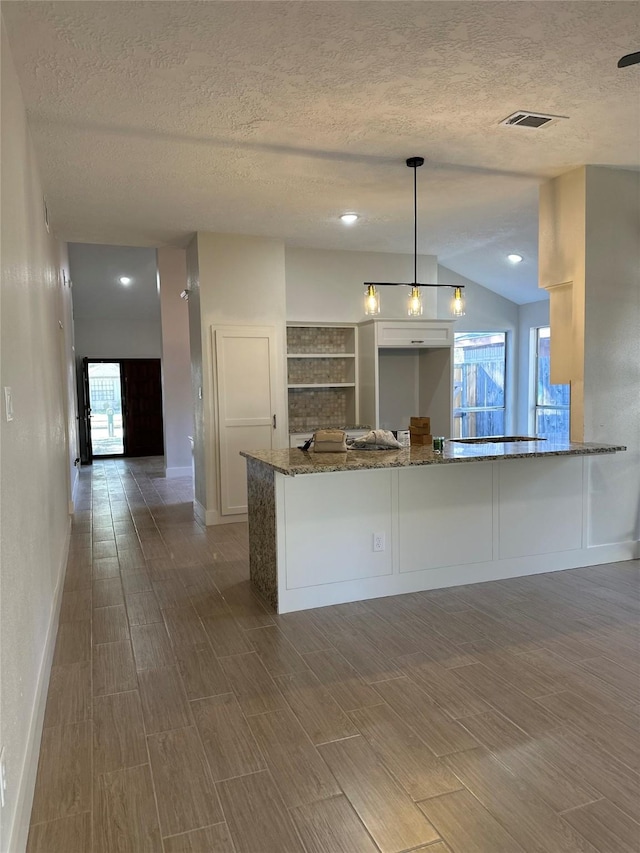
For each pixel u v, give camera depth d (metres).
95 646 3.13
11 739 1.69
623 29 2.38
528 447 4.01
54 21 2.22
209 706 2.53
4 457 1.77
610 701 2.50
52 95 2.80
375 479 3.69
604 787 1.98
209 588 3.99
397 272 6.76
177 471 8.91
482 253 6.74
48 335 3.85
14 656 1.81
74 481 7.61
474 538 3.97
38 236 3.36
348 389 6.68
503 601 3.64
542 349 8.05
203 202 4.58
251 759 2.17
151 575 4.27
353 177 4.09
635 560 4.47
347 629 3.27
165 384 8.79
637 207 4.21
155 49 2.44
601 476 4.31
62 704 2.56
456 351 8.11
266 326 5.77
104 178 3.97
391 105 3.02
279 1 2.14
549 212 4.33
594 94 2.94
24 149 2.81
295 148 3.55
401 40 2.43
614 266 4.17
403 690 2.62
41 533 2.77
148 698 2.60
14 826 1.63
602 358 4.20
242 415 5.74
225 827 1.84
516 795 1.95
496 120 3.23
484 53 2.54
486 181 4.28
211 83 2.74
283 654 2.99
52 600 3.19
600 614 3.42
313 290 6.43
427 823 1.84
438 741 2.25
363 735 2.30
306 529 3.56
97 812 1.91
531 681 2.67
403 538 3.79
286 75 2.69
